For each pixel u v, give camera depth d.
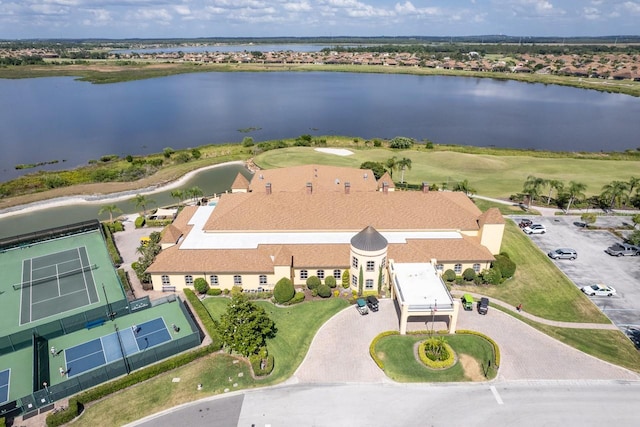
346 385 42.12
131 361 43.59
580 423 37.88
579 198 88.19
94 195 97.94
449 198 69.75
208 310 54.09
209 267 56.75
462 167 117.81
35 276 62.91
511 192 96.94
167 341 48.22
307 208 65.25
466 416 38.56
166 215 82.75
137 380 42.38
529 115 198.75
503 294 57.34
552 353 46.19
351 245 56.00
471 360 45.19
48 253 69.88
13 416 38.69
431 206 65.75
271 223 63.78
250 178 111.31
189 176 113.25
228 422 38.06
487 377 42.88
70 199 96.38
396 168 112.12
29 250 70.88
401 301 48.69
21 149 142.50
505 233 74.81
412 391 41.34
